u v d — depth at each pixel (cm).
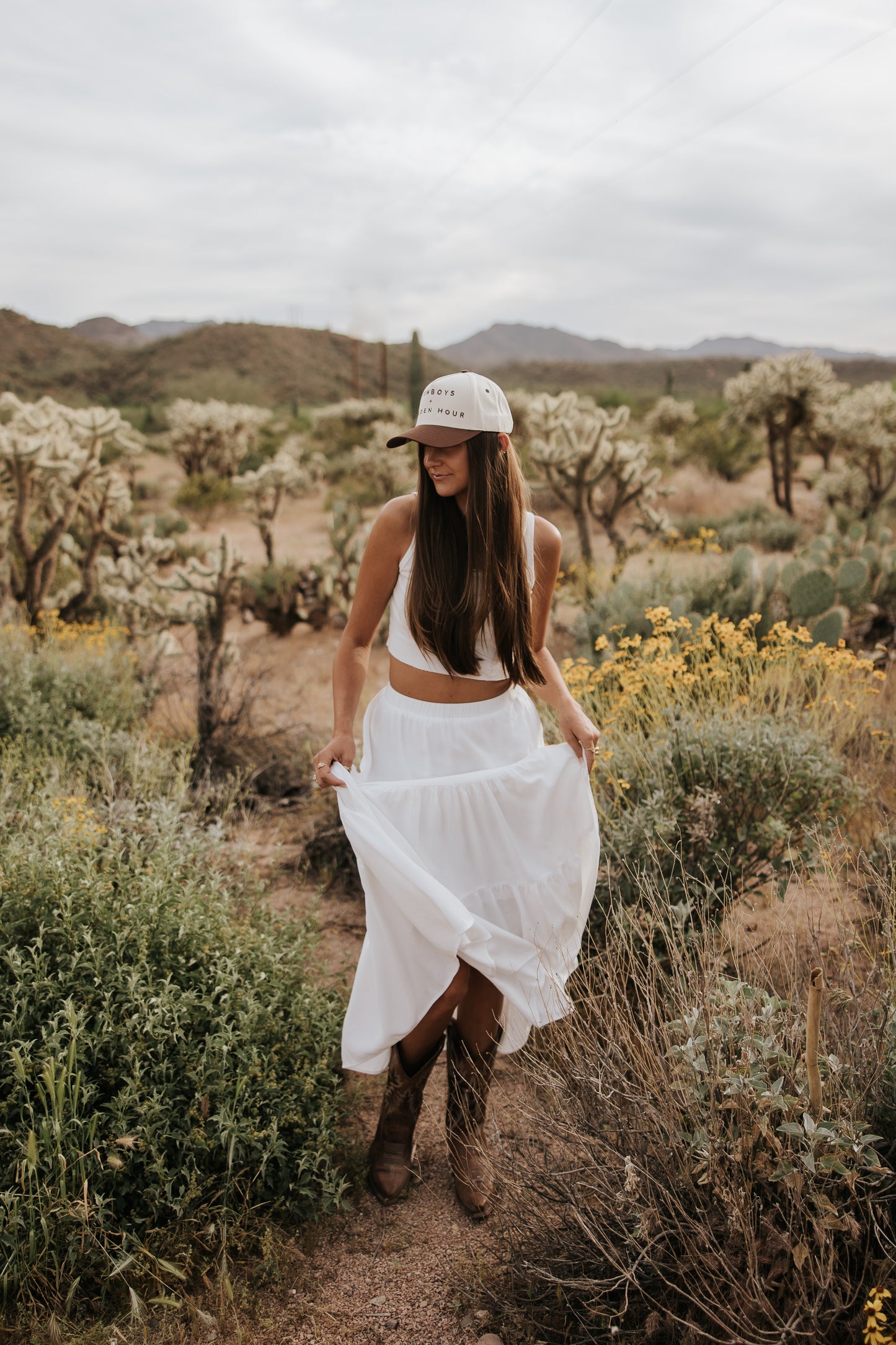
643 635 534
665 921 232
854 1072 168
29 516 803
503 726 206
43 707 450
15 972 210
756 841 267
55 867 243
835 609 486
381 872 186
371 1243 197
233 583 746
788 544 1173
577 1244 166
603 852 262
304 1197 204
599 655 541
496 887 202
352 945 309
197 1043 212
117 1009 212
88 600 878
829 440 1534
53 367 9019
